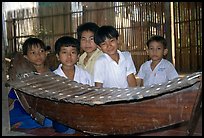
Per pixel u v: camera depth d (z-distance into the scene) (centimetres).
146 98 230
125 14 993
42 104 291
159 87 234
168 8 926
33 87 282
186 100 222
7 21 1135
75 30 1070
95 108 259
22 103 307
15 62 358
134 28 983
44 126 327
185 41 995
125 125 250
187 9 980
